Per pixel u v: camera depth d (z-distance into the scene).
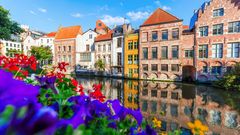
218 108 11.85
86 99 1.67
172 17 32.19
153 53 33.94
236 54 25.80
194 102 13.91
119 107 1.78
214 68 27.55
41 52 46.44
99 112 1.65
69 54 48.44
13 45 56.34
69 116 1.43
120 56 39.50
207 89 21.44
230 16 26.14
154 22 33.84
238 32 25.61
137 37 36.31
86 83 25.80
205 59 28.22
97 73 42.59
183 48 30.58
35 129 0.54
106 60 42.44
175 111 11.01
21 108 0.61
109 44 41.84
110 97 15.72
